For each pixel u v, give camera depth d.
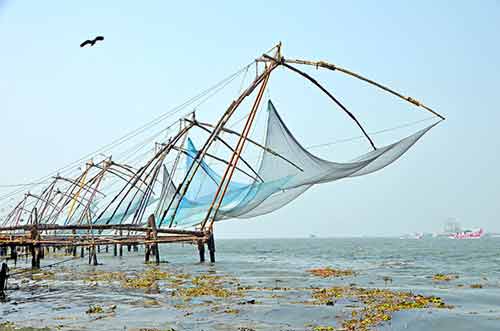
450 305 13.64
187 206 32.31
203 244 30.84
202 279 21.39
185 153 30.61
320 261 38.12
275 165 22.80
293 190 24.55
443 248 76.56
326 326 11.15
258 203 25.53
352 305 13.63
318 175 21.91
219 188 25.67
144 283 19.59
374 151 18.81
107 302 14.91
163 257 48.53
